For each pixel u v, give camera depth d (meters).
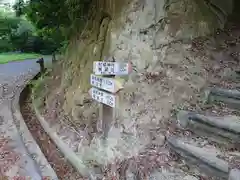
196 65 3.76
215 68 3.74
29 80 9.01
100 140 3.45
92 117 4.12
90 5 5.55
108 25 4.39
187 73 3.66
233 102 3.24
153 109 3.39
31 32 15.71
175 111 3.33
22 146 4.33
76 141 4.03
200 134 2.95
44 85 7.18
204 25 4.23
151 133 3.18
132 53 3.80
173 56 3.83
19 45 16.03
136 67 3.71
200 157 2.58
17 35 15.87
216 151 2.56
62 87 5.74
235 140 2.66
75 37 6.01
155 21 3.88
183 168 2.67
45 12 6.76
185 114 3.16
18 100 6.92
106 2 4.57
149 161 2.84
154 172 2.69
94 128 3.92
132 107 3.43
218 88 3.40
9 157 3.92
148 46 3.82
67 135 4.31
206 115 3.00
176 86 3.54
